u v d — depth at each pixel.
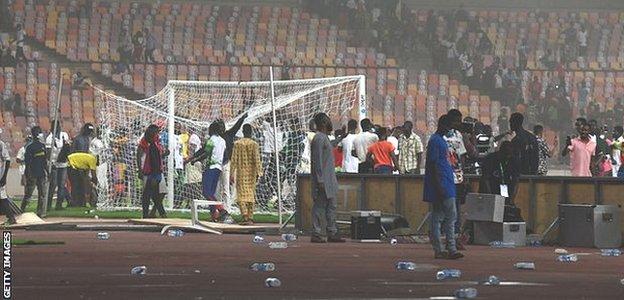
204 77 98.62
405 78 101.62
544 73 103.88
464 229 39.81
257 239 39.25
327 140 39.94
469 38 107.19
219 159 50.59
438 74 102.56
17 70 94.38
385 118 97.38
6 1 98.94
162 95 66.44
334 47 104.75
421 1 110.56
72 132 90.19
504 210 38.88
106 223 49.69
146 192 52.78
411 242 40.34
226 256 32.44
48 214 58.00
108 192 62.59
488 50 106.81
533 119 99.12
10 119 89.56
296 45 104.38
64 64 97.06
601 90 104.06
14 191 80.69
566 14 111.00
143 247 36.41
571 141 49.09
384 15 106.81
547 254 34.38
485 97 101.00
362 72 101.25
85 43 99.50
